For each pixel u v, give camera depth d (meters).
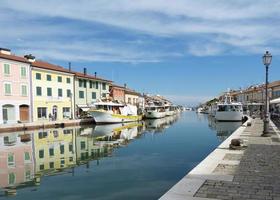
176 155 21.45
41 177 15.10
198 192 8.13
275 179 9.45
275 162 12.05
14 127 41.75
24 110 52.50
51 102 58.66
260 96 91.94
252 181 9.21
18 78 50.94
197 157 20.53
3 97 47.91
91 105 64.31
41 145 28.08
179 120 79.12
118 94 91.00
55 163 19.03
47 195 12.00
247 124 32.91
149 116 83.81
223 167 11.15
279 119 41.78
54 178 14.87
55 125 49.22
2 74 47.81
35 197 11.74
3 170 16.88
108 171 16.33
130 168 17.02
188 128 48.94
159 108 94.56
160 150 24.09
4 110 48.47
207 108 150.00
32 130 43.41
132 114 68.75
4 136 35.75
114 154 22.39
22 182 14.09
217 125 54.22
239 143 15.61
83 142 30.44
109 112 57.25
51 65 64.50
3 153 23.25
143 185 13.27
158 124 60.69
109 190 12.58
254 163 11.88
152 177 14.73
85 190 12.61
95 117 55.66
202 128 48.66
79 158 20.89
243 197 7.74
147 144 28.17
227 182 9.10
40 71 56.16
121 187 12.99
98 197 11.63
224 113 62.03
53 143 29.55
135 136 36.19
